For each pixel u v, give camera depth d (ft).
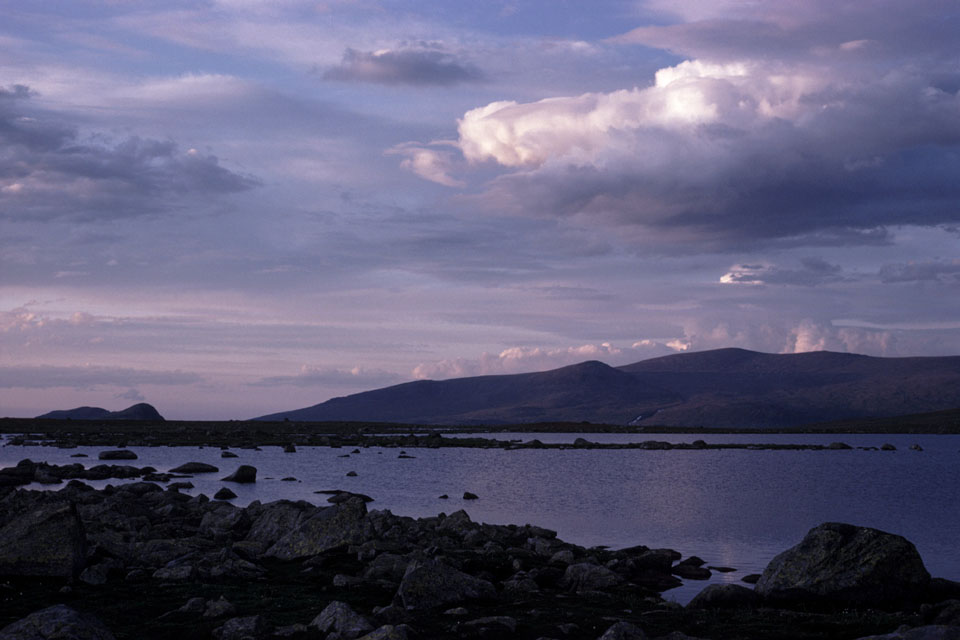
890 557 95.30
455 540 135.54
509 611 84.79
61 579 92.38
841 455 515.09
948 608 85.15
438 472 330.13
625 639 67.31
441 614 82.23
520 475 322.55
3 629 62.54
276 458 390.42
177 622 75.46
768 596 96.27
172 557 107.65
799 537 160.66
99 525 114.32
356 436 630.33
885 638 63.77
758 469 378.94
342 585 93.86
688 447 592.60
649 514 198.08
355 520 121.29
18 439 458.09
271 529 127.54
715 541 155.12
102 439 487.20
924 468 390.63
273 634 70.74
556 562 117.50
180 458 370.73
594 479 309.22
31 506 137.80
